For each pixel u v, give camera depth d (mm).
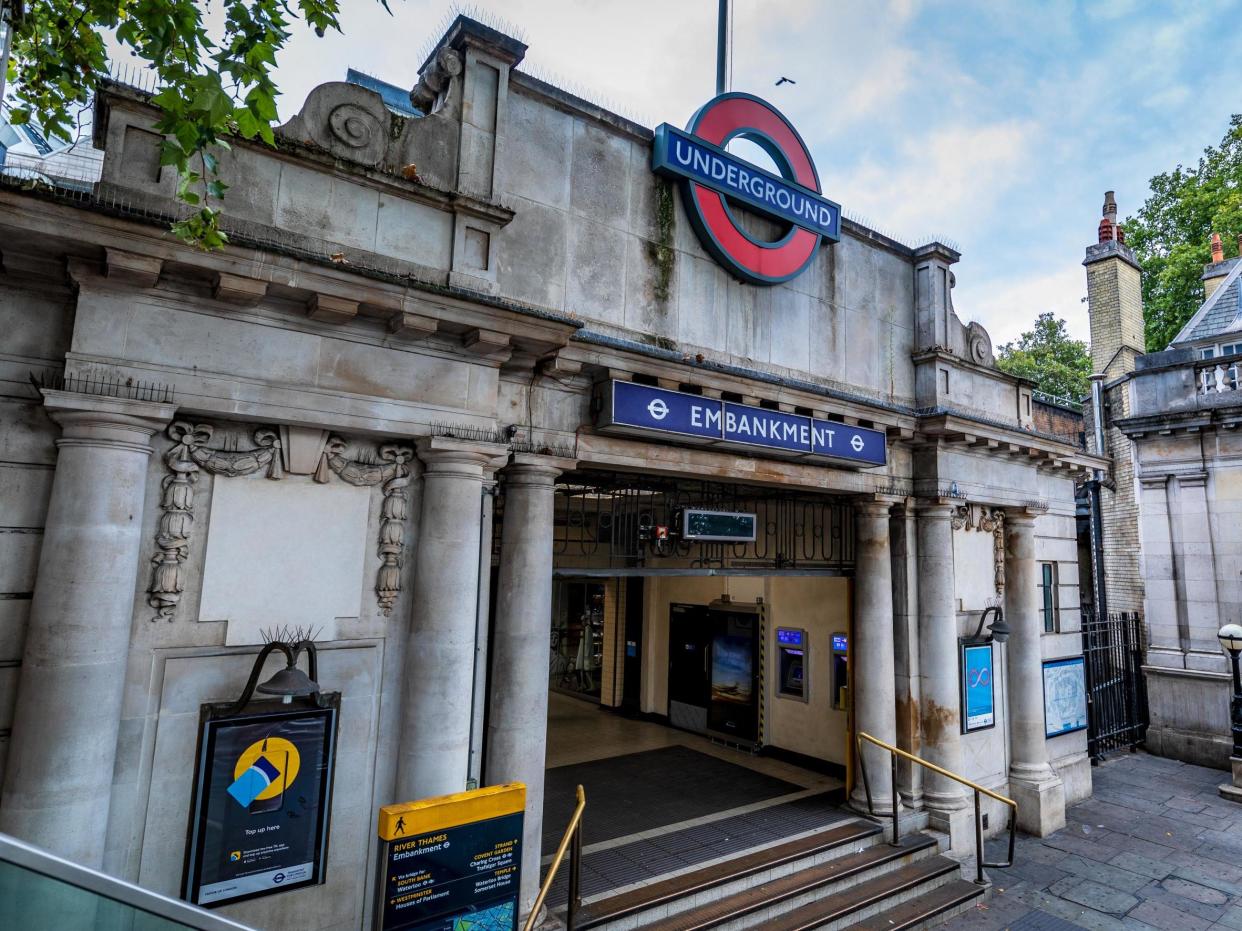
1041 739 10578
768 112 8430
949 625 9438
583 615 16672
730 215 7805
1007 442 10148
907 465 9695
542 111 6707
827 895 7359
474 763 5945
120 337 4527
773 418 7629
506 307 5574
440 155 5945
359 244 5441
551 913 6223
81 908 2154
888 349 9547
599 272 6906
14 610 4359
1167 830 10234
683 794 9594
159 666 4703
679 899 6641
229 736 4801
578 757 11391
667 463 7230
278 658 5102
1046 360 34969
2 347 4457
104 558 4328
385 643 5559
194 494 4918
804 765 10992
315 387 5164
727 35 9227
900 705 9383
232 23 3904
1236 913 7746
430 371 5660
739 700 12133
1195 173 27188
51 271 4500
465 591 5621
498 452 5855
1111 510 17469
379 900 4789
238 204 5000
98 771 4230
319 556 5332
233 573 4984
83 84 4641
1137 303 18859
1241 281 17844
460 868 5109
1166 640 14266
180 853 4660
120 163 4590
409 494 5754
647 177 7383
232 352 4891
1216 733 13445
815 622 11188
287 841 4961
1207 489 14023
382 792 5434
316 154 5199
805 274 8680
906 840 8547
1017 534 10984
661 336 7266
